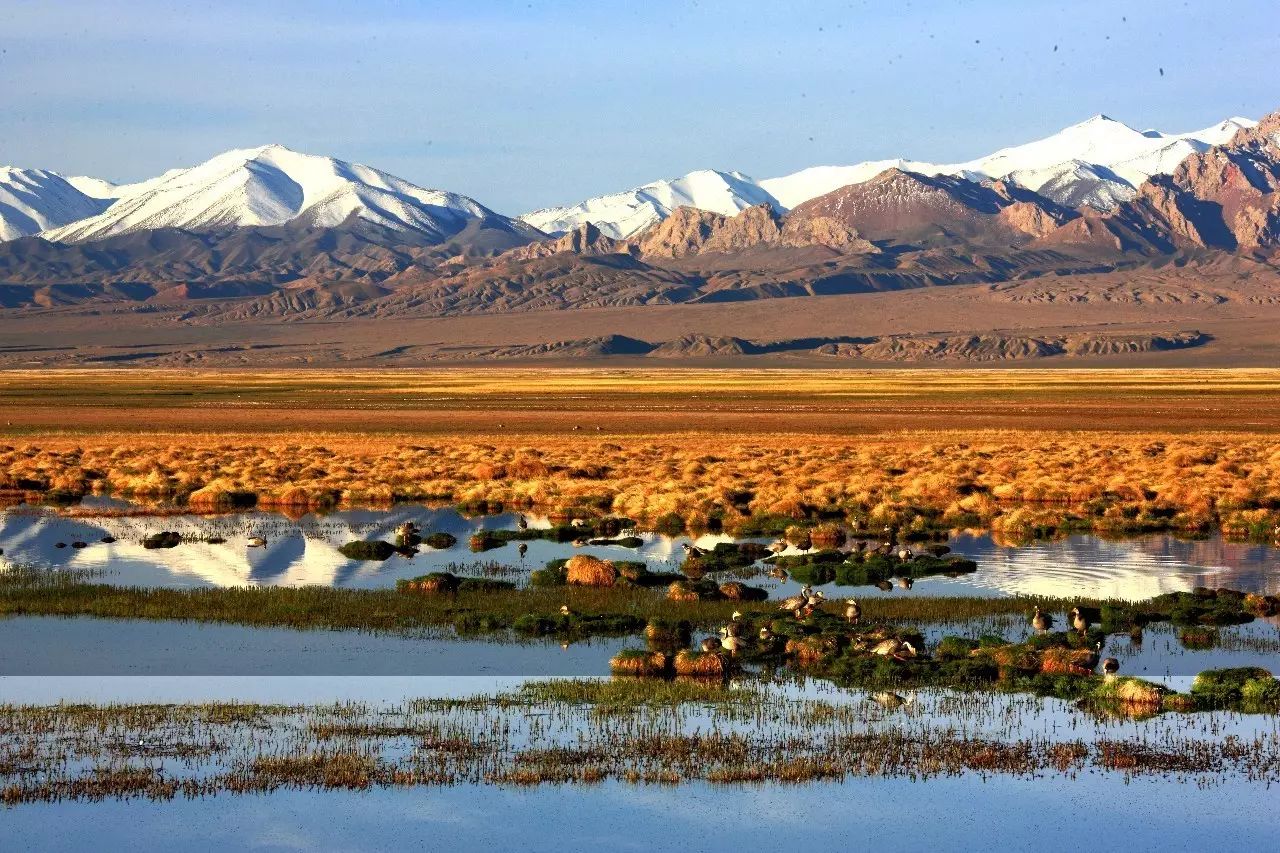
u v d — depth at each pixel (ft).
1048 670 161.17
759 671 163.32
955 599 204.23
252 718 141.90
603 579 216.54
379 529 289.94
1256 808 119.65
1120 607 193.88
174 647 172.65
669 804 120.37
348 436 538.06
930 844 112.37
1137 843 112.16
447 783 124.57
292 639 177.58
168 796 120.37
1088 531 286.87
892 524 289.53
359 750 132.05
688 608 196.85
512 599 203.51
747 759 130.93
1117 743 135.74
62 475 377.30
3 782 122.93
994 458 429.38
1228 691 151.84
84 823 114.32
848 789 124.06
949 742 136.05
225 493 330.34
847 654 165.89
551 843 111.34
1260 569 237.66
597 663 166.09
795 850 110.01
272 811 117.50
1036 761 131.34
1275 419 636.48
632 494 324.80
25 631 180.96
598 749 133.18
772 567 238.27
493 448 467.11
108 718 141.38
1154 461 412.36
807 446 480.64
